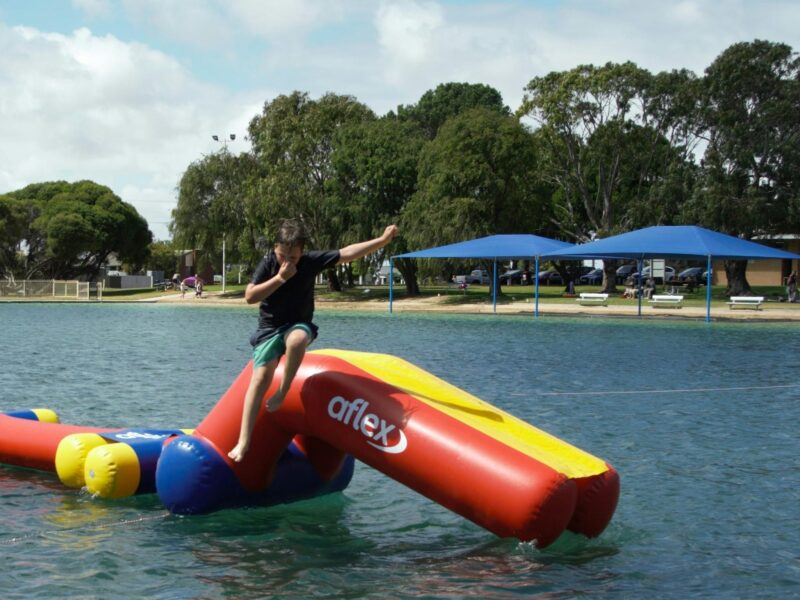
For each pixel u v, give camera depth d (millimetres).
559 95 57219
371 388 6789
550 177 61094
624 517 7527
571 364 20047
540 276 74812
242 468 7320
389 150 51656
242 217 59156
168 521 7285
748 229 50719
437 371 18484
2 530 7012
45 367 18500
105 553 6508
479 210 48438
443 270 54031
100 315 42219
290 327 6539
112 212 74625
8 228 69000
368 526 7266
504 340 27078
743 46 51812
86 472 7887
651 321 36844
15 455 8805
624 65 56156
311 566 6293
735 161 50875
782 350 24016
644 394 15086
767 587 5949
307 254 6512
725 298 53281
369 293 56688
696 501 8070
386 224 51344
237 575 6102
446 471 6316
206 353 21953
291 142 54250
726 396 14906
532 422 12203
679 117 55750
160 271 101125
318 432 6926
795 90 50312
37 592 5754
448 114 92062
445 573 6148
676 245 37156
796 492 8414
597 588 5879
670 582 6016
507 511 6109
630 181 61719
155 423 11742
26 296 59562
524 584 5938
